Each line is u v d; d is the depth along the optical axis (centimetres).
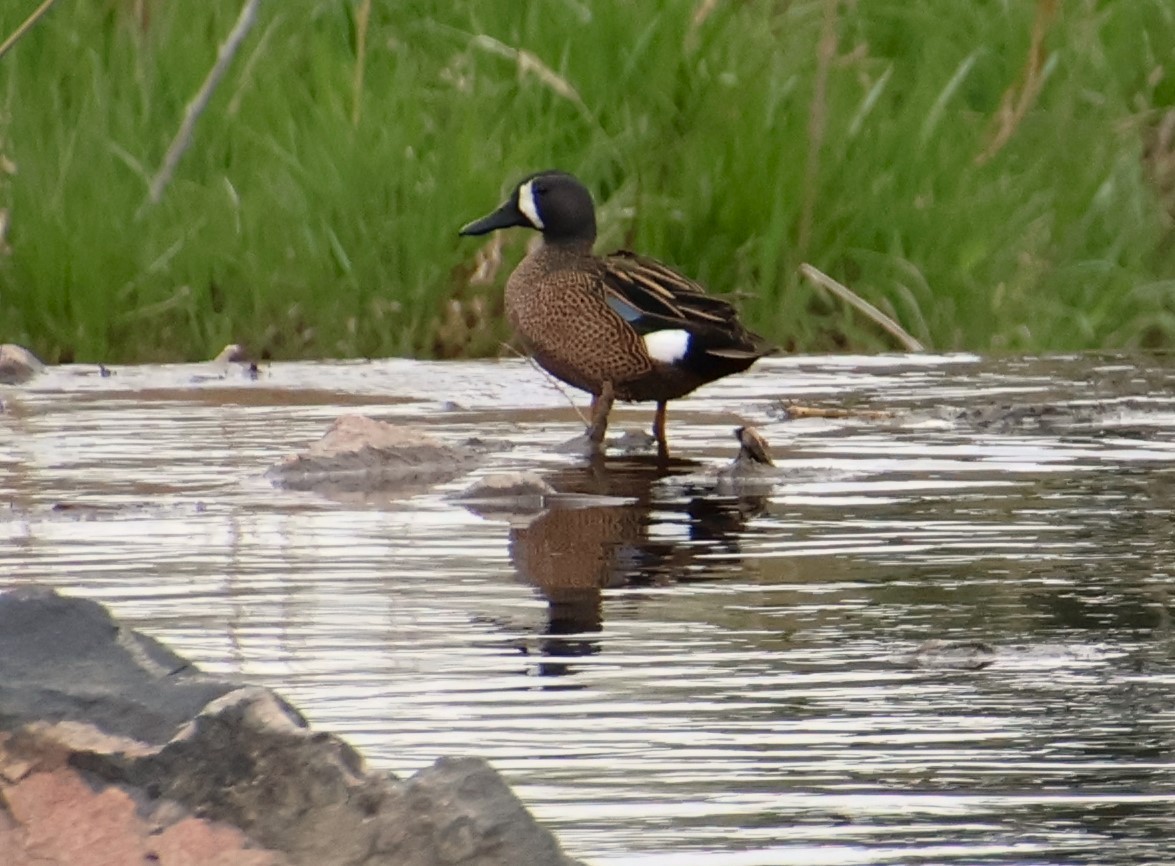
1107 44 1789
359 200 1544
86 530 860
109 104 1590
